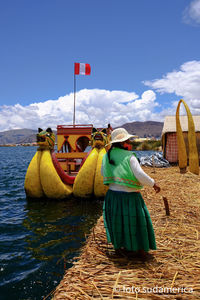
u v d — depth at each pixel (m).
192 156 9.66
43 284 3.31
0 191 9.97
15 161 29.86
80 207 7.33
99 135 8.24
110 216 2.83
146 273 2.54
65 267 3.74
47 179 7.90
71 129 9.85
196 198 5.47
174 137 13.12
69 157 9.45
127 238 2.69
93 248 3.15
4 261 3.96
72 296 2.20
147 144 41.75
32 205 7.65
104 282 2.40
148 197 5.64
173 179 8.06
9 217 6.42
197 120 13.46
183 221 4.02
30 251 4.33
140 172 2.56
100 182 7.79
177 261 2.76
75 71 11.62
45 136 8.12
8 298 3.02
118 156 2.73
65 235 5.06
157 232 3.57
